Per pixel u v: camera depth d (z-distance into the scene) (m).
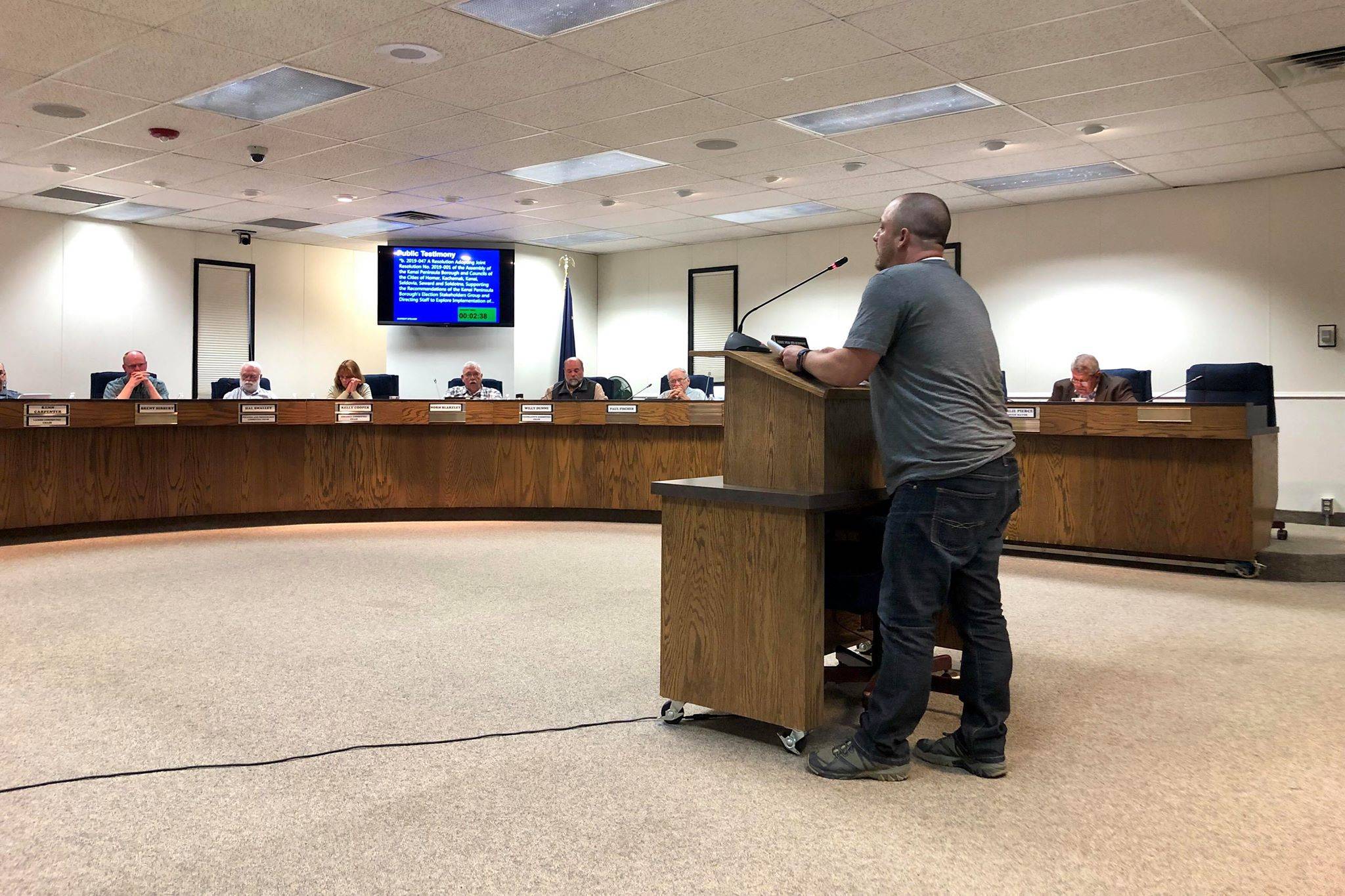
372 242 11.37
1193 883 1.83
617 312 12.06
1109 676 3.31
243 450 7.05
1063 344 8.71
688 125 6.40
